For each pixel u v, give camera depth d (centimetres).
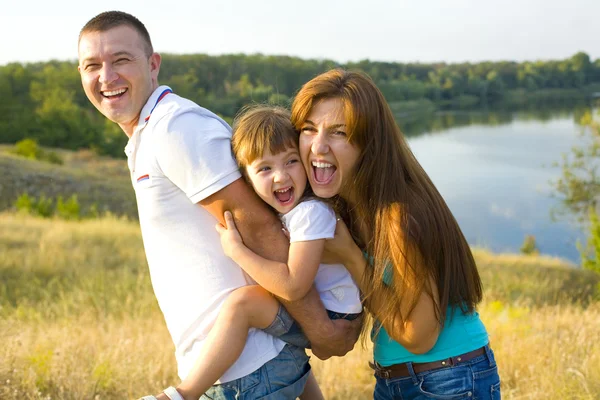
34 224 1636
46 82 8094
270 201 225
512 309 822
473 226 3519
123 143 6600
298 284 218
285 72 10481
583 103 13700
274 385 230
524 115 11619
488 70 16412
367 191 228
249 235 223
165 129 221
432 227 221
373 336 253
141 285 1050
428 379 239
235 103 8881
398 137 233
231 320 220
